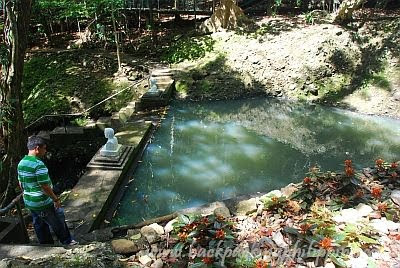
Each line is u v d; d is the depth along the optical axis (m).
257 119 8.48
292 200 3.94
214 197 5.55
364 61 9.41
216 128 7.97
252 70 9.83
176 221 3.72
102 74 10.51
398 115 8.26
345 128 7.99
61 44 11.94
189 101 9.23
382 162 4.56
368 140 7.47
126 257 3.38
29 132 9.27
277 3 11.56
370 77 9.12
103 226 4.82
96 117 9.50
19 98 6.23
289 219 3.69
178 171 6.23
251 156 6.82
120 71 10.33
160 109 8.55
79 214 4.75
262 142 7.38
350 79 9.32
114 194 5.40
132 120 8.03
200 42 10.88
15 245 3.40
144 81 9.59
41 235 3.89
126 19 11.85
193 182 5.94
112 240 3.57
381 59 9.26
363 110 8.62
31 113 9.62
